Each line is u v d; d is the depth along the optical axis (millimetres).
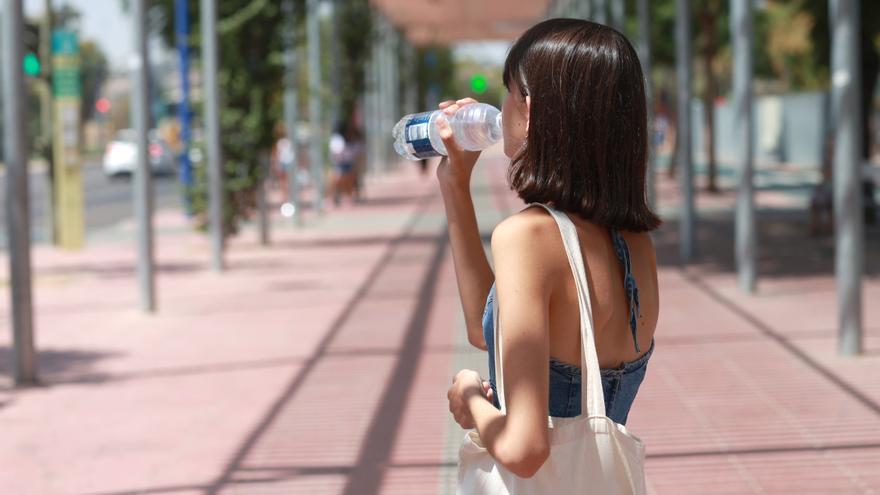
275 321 11969
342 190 30719
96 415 8031
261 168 20109
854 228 9250
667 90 51000
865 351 9477
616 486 2348
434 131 2654
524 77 2461
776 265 15570
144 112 12719
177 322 12102
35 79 20953
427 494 6086
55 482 6434
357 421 7668
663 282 14234
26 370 9094
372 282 14992
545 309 2311
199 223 19766
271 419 7785
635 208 2457
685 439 7047
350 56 35219
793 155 47438
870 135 21016
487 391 2500
